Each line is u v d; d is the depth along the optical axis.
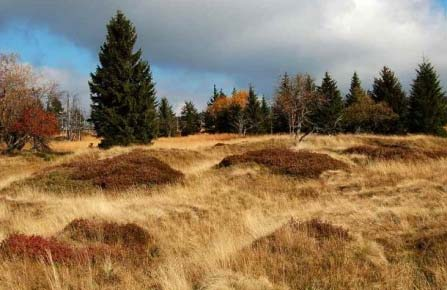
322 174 17.81
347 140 33.22
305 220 9.99
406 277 6.98
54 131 45.47
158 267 7.92
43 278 7.23
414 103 55.62
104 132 40.69
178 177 18.86
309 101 38.38
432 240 8.00
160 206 13.24
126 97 40.31
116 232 10.30
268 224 10.66
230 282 6.79
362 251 8.01
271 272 7.45
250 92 76.56
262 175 18.33
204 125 103.12
